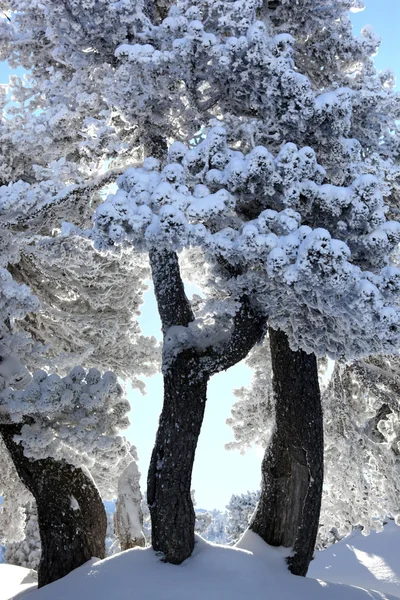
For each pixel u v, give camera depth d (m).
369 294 8.08
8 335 11.84
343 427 16.62
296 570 11.10
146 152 11.32
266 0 11.02
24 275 14.39
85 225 12.09
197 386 10.68
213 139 8.68
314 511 11.36
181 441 10.54
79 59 10.59
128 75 9.56
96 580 9.82
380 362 15.68
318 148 9.65
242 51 9.09
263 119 9.80
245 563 10.37
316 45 11.29
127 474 13.40
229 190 8.77
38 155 10.80
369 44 11.16
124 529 12.84
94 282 14.73
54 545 11.05
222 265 10.05
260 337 10.62
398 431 16.31
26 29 12.33
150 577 9.66
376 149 10.61
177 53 9.27
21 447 11.45
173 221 7.92
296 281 8.22
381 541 20.88
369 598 10.29
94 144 9.83
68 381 11.27
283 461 11.82
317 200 8.73
